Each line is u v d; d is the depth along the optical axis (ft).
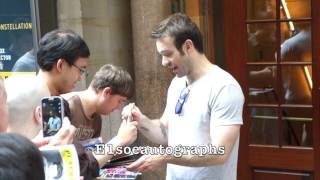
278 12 13.62
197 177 8.09
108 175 7.45
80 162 6.67
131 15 13.55
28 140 3.87
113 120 13.47
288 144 13.92
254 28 13.96
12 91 6.47
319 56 13.33
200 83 7.99
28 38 12.59
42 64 7.70
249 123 14.17
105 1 13.44
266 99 14.01
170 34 7.79
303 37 13.47
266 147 14.05
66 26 12.94
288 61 13.69
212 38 14.70
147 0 12.98
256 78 14.06
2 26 12.69
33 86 6.58
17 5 12.50
